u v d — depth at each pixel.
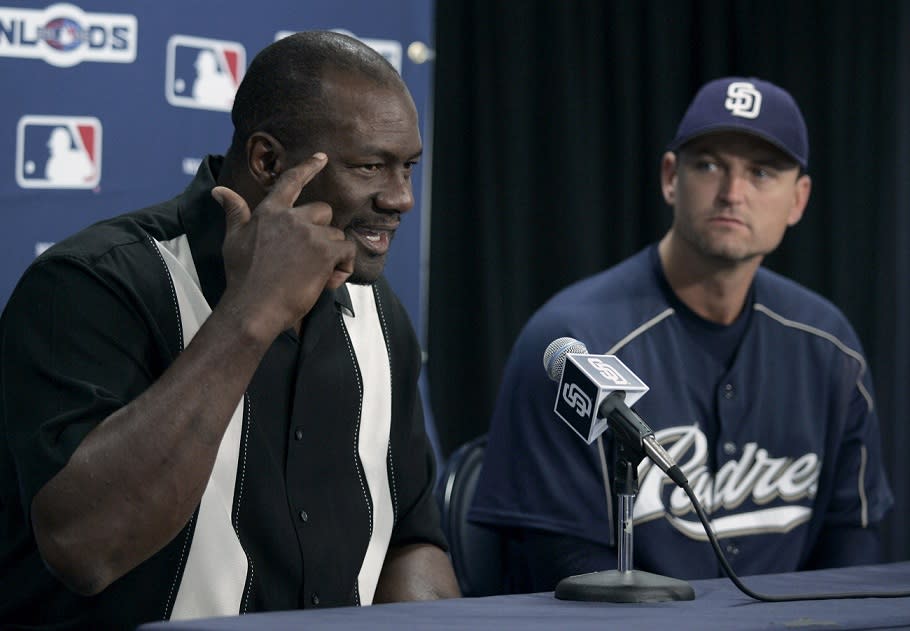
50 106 4.92
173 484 2.70
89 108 4.98
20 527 2.98
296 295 2.78
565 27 7.26
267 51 3.13
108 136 5.00
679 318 4.59
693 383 4.55
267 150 3.06
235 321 2.75
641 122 7.51
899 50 7.55
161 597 3.01
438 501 4.85
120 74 5.02
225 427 2.75
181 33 5.11
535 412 4.45
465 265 7.16
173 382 2.73
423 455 3.54
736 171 4.46
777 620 2.31
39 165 4.92
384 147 3.00
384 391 3.41
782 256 7.72
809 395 4.70
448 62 7.12
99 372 2.94
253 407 3.15
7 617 3.03
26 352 2.94
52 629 2.99
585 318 4.52
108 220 3.22
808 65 7.70
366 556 3.33
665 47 7.48
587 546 4.34
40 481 2.75
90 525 2.68
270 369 3.18
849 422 4.82
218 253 3.17
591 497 4.35
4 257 4.87
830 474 4.76
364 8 5.49
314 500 3.22
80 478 2.69
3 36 4.86
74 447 2.74
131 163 5.04
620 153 7.43
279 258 2.79
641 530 4.33
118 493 2.68
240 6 5.23
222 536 3.07
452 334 7.14
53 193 4.94
